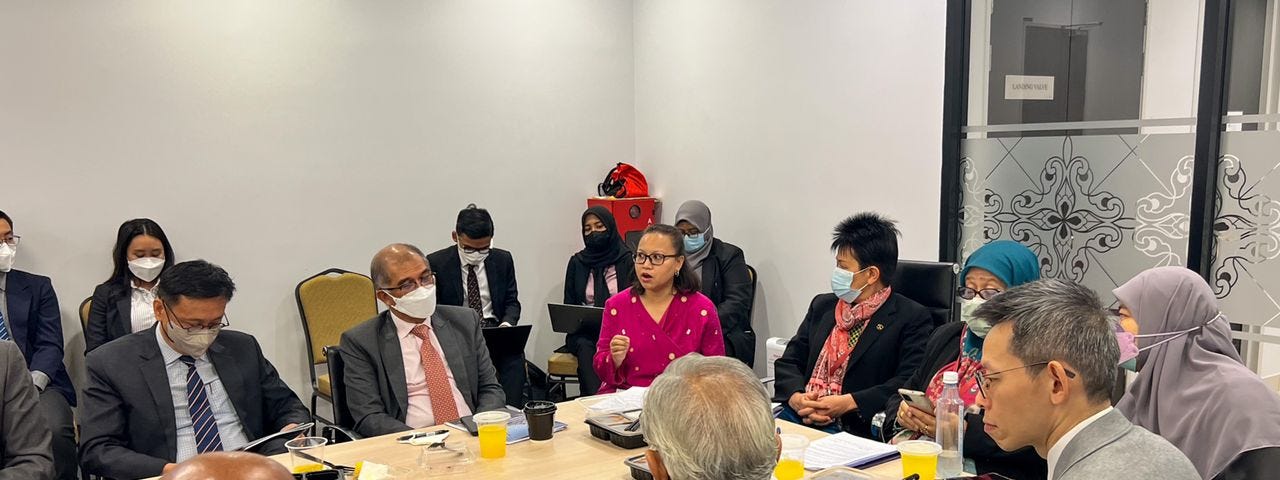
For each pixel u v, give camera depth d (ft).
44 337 12.46
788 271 15.23
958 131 12.34
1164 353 6.86
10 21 12.68
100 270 13.58
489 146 16.74
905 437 8.28
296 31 14.75
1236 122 9.82
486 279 15.65
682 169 17.39
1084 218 11.23
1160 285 6.93
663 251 10.66
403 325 9.58
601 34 17.87
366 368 9.36
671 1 17.21
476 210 15.19
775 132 15.20
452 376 9.77
